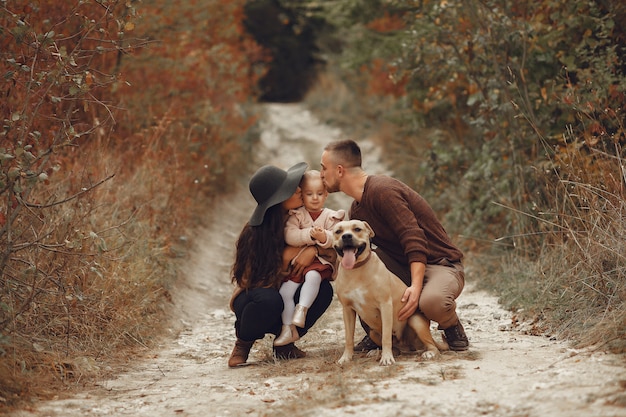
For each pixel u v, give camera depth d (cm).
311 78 2662
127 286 685
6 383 471
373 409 402
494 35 861
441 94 1021
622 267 586
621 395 384
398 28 1438
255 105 1989
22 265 582
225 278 980
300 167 564
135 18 596
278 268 546
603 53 789
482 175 959
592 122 729
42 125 698
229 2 1534
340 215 555
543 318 637
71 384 514
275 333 567
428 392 429
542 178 822
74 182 742
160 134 1020
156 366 586
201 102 1238
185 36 1186
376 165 1571
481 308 723
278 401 447
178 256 919
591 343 519
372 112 1970
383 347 508
